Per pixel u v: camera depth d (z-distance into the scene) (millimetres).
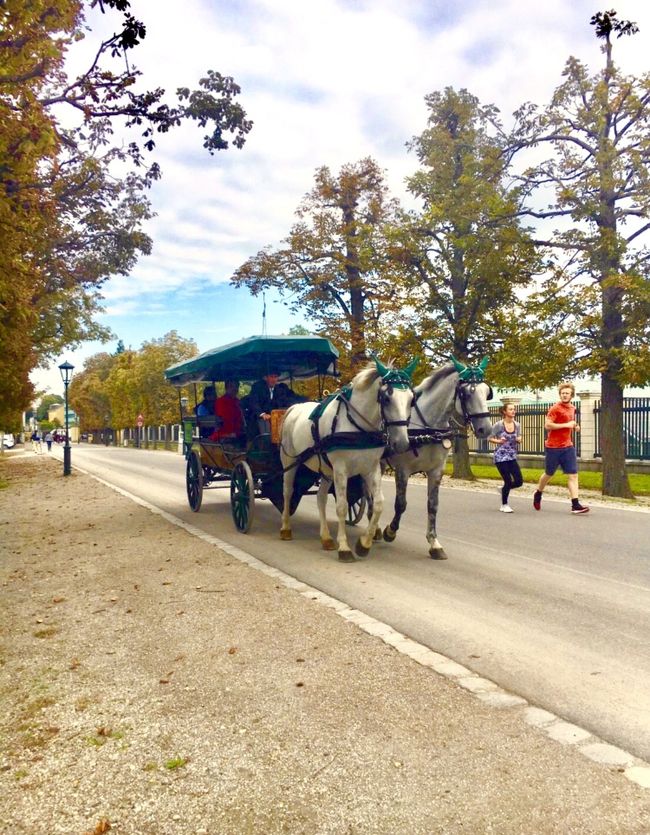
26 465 32938
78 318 27906
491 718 3934
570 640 5305
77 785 3357
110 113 8047
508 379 16344
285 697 4254
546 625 5684
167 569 7871
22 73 7066
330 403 8203
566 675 4602
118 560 8539
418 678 4512
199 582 7191
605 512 12273
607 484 15797
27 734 3918
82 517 12859
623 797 3125
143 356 61156
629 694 4285
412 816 3012
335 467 7984
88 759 3600
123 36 7039
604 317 15328
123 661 5012
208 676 4633
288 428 9141
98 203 18250
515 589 6832
